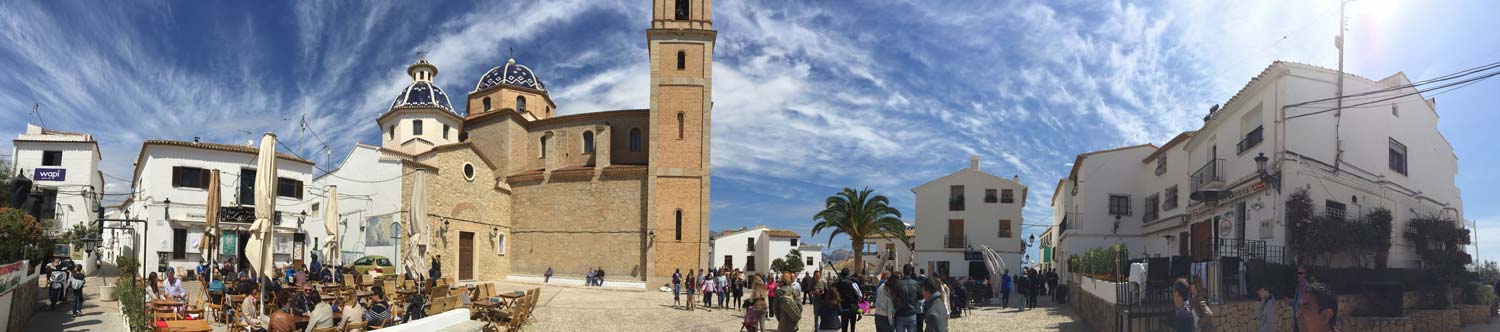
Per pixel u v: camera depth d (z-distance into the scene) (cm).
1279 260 1834
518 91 5491
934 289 1272
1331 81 1931
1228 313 1377
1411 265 1955
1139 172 3712
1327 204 1845
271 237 1630
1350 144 1911
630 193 4269
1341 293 1642
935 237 5038
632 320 2247
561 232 4394
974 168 5362
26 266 1659
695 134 4241
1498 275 2230
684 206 4166
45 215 3616
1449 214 2231
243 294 1841
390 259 3512
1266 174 1942
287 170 3541
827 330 1436
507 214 4497
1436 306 1822
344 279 2483
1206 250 2542
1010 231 4978
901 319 1253
